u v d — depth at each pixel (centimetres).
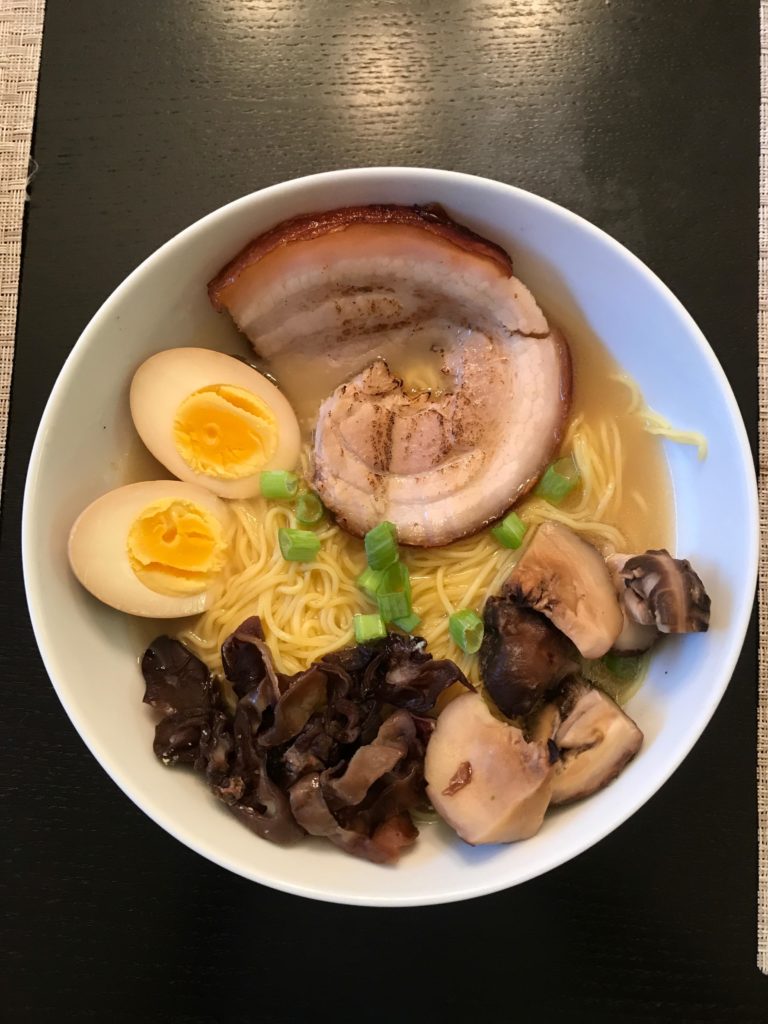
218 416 27
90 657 25
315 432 28
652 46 30
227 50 30
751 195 30
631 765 25
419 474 28
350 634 27
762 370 29
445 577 28
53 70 30
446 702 27
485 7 30
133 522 26
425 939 27
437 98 30
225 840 23
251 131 30
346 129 30
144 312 25
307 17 30
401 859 25
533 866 23
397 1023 26
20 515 28
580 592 26
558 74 30
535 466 28
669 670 26
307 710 25
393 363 29
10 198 30
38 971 27
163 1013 26
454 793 25
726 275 29
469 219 26
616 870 27
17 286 29
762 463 28
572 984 27
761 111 30
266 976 27
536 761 24
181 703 26
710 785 27
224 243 25
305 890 22
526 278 27
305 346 28
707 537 26
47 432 24
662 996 27
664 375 27
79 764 27
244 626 26
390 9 30
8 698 28
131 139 30
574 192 29
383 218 25
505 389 28
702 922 27
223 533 27
